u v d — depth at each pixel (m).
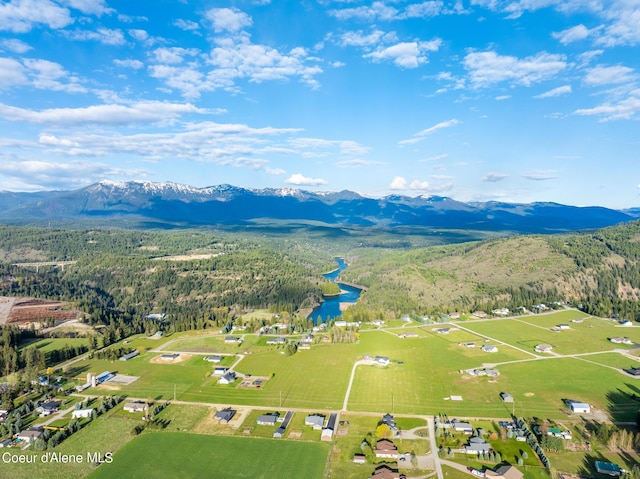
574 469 128.00
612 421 157.00
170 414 168.00
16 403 176.75
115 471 130.25
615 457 133.75
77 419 163.62
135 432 152.50
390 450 136.50
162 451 141.25
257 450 141.62
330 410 169.25
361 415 164.62
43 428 155.50
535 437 142.75
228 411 167.50
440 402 174.38
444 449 138.12
